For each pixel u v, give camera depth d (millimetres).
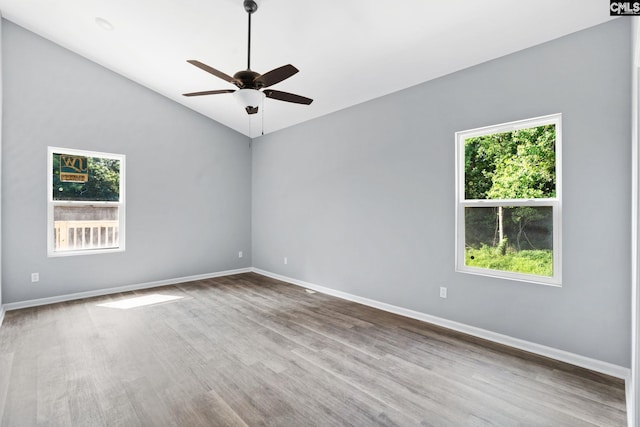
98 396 2059
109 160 4590
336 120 4469
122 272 4672
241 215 6031
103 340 2938
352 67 3455
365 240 4074
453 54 2949
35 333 3090
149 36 3654
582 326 2453
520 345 2760
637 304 1617
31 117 3947
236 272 5973
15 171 3850
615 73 2289
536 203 2736
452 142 3209
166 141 5070
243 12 2965
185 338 2994
